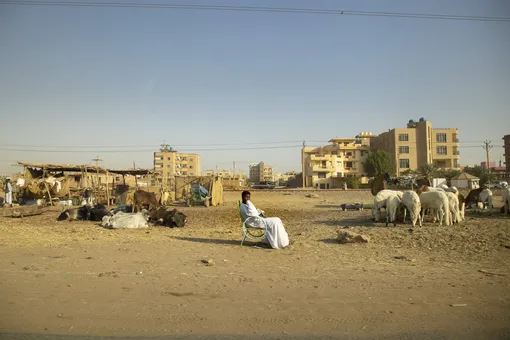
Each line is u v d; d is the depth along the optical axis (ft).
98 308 15.89
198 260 25.32
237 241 34.04
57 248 29.89
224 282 19.79
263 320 14.71
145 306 16.16
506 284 19.39
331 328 13.99
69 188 88.02
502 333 13.57
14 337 13.17
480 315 15.20
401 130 276.21
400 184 90.89
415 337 13.26
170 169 407.85
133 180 143.84
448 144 275.18
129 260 25.13
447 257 26.55
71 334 13.47
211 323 14.44
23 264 23.73
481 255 26.94
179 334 13.51
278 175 571.28
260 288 18.75
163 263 24.26
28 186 80.74
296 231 41.68
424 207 39.86
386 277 20.86
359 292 18.11
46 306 16.08
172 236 37.83
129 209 60.08
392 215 39.68
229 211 70.33
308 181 291.99
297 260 25.53
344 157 300.61
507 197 47.06
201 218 58.80
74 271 21.89
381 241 32.81
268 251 28.91
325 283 19.63
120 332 13.66
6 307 15.94
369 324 14.34
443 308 15.94
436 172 231.30
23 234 38.88
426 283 19.62
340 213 58.54
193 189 86.17
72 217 53.47
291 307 16.10
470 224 38.45
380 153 269.44
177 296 17.51
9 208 59.41
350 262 24.89
